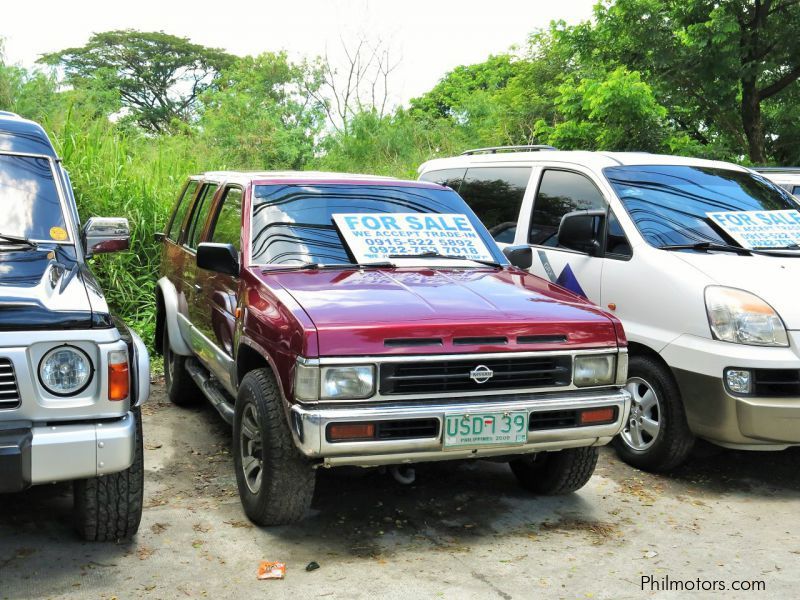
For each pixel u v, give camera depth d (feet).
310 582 11.80
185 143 44.75
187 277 19.48
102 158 32.32
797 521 14.76
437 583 11.85
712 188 19.72
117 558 12.44
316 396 11.92
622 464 17.78
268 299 13.58
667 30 49.98
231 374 15.24
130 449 11.34
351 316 12.42
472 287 14.48
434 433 12.30
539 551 13.10
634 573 12.39
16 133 15.56
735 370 15.40
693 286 16.37
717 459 18.34
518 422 12.61
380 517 14.40
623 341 13.71
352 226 16.20
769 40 50.55
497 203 22.79
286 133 78.54
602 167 19.76
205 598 11.27
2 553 12.50
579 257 19.13
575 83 54.75
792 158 56.13
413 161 68.64
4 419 10.74
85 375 11.12
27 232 14.08
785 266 16.92
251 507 13.67
